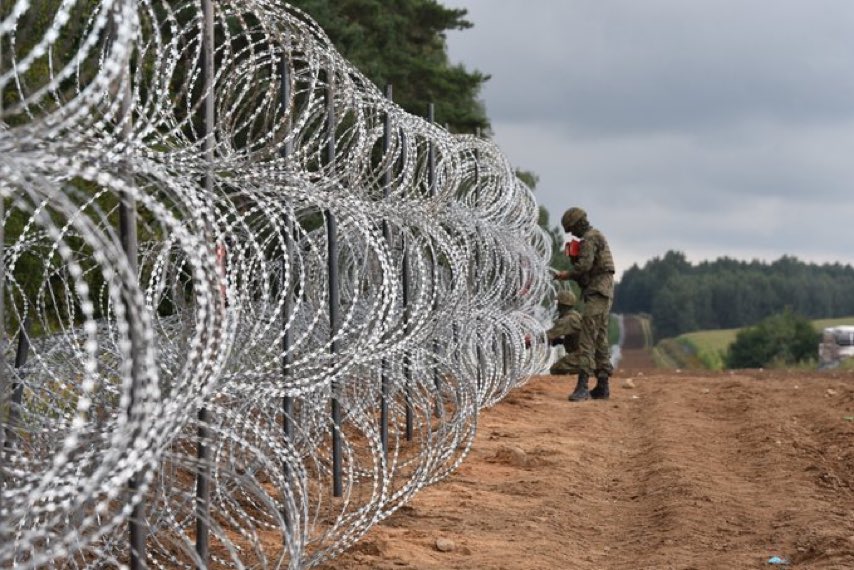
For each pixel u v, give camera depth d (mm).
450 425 14117
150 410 5242
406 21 56781
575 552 11172
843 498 13789
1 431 5867
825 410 22031
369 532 11289
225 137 8883
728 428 20625
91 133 6113
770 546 11125
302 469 8508
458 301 15516
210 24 8219
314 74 9930
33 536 5273
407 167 13031
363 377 12227
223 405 8234
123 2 5754
